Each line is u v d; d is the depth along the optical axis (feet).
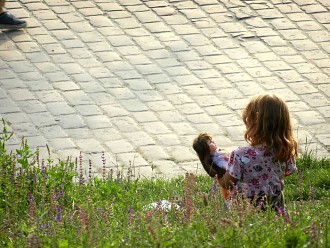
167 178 50.31
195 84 62.08
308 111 58.44
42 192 38.65
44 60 65.46
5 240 32.12
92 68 64.28
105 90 61.21
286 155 33.83
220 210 31.42
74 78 62.85
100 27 70.49
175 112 58.54
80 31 69.92
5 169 41.34
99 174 51.08
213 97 60.34
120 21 71.56
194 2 74.74
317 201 41.22
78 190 41.04
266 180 33.96
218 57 65.87
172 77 62.95
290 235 27.43
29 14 72.90
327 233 28.48
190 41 68.18
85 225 29.78
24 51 66.85
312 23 71.05
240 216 28.76
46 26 70.85
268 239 27.17
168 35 69.15
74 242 29.66
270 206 32.19
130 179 47.73
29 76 63.26
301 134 55.42
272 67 64.39
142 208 37.45
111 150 54.03
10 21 69.51
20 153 42.91
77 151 53.88
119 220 33.27
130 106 59.21
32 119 57.57
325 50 66.90
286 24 70.85
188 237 27.58
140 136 55.62
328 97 60.23
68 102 59.67
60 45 67.77
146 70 63.98
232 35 69.15
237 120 57.52
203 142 36.09
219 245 26.66
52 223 31.81
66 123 57.11
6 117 57.72
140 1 75.15
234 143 54.80
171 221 31.63
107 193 39.99
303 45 67.56
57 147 54.29
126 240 28.40
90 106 59.16
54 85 61.98
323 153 53.01
